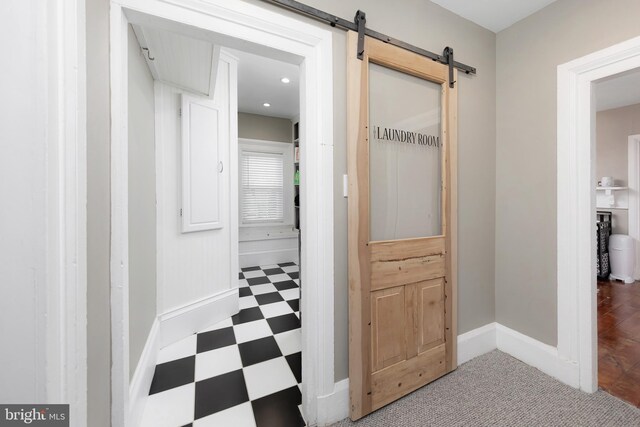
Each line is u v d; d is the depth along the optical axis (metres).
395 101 1.53
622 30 1.39
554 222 1.67
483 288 1.94
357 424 1.32
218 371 1.74
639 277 3.62
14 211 0.48
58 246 0.52
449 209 1.68
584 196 1.55
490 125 1.97
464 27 1.81
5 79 0.48
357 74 1.34
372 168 1.46
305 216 1.30
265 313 2.64
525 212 1.82
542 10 1.71
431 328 1.61
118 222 0.95
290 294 3.18
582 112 1.55
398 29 1.52
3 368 0.48
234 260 2.64
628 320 2.46
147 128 1.75
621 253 3.61
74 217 0.56
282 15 1.17
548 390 1.55
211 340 2.13
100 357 0.84
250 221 4.57
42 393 0.50
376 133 1.47
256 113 4.57
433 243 1.62
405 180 1.58
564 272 1.62
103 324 0.88
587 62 1.50
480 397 1.49
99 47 0.84
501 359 1.86
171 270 2.10
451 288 1.69
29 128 0.48
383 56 1.43
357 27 1.34
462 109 1.82
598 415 1.36
